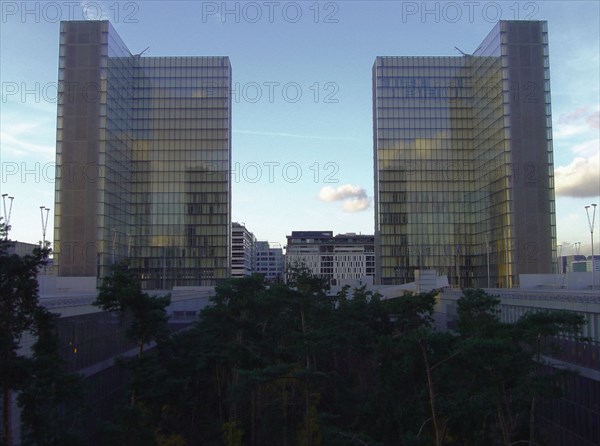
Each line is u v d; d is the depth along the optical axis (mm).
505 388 28562
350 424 39500
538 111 128500
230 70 151500
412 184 151125
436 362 28500
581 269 108688
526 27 130375
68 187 120438
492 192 135875
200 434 42281
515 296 46844
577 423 36000
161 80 147375
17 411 24297
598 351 32969
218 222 144000
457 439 32688
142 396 32156
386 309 57375
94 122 122062
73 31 124062
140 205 144125
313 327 51688
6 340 18516
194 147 145625
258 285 45375
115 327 42781
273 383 39906
